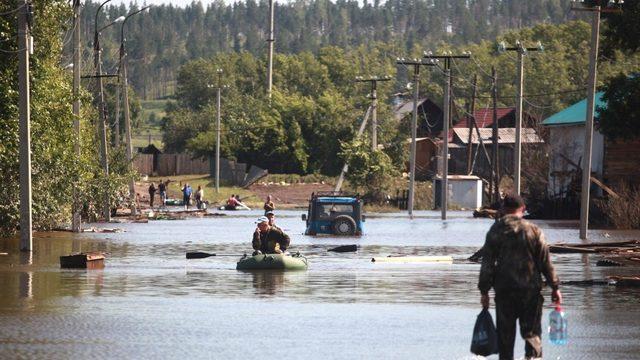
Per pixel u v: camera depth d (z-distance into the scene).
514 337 34.88
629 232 142.38
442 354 38.62
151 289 61.62
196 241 115.88
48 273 72.56
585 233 126.06
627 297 57.53
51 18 106.31
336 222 132.25
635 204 154.38
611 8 129.00
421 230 148.88
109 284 64.62
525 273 34.56
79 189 123.69
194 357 37.75
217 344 40.75
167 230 143.50
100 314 49.44
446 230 149.00
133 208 189.25
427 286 64.38
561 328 34.81
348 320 47.91
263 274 72.94
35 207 114.50
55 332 43.44
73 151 124.31
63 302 54.25
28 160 93.56
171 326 45.62
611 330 44.53
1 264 80.38
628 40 161.88
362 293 59.97
